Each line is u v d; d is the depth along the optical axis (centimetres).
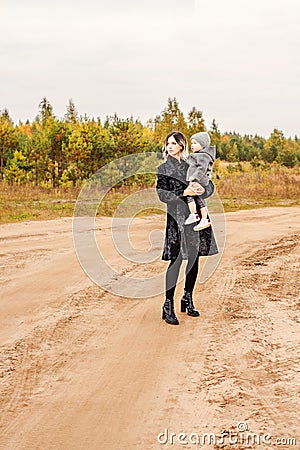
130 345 570
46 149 3369
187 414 423
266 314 684
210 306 718
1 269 913
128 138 3066
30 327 618
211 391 462
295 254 1115
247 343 576
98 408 431
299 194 3131
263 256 1080
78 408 430
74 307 700
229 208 2297
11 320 641
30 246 1152
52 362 520
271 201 2758
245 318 667
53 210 1973
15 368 504
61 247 1137
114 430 399
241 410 430
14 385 468
